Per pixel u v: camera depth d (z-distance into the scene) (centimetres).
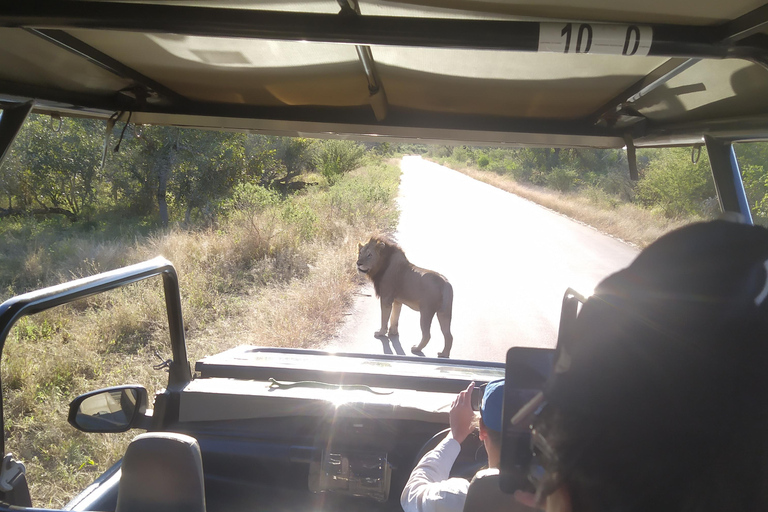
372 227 1455
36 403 503
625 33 160
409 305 727
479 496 131
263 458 255
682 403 70
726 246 73
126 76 243
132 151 1614
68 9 156
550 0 163
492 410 146
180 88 272
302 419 255
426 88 258
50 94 247
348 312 845
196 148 1608
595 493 73
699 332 71
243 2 185
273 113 294
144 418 254
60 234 1504
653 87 226
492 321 826
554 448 77
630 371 72
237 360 305
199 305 791
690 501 69
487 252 1374
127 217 1770
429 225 1767
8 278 1012
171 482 166
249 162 1778
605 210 2197
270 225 1115
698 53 163
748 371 69
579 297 111
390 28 156
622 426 71
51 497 372
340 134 298
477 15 189
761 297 71
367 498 249
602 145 293
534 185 3512
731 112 235
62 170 1705
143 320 713
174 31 159
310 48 214
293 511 256
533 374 107
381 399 259
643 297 73
